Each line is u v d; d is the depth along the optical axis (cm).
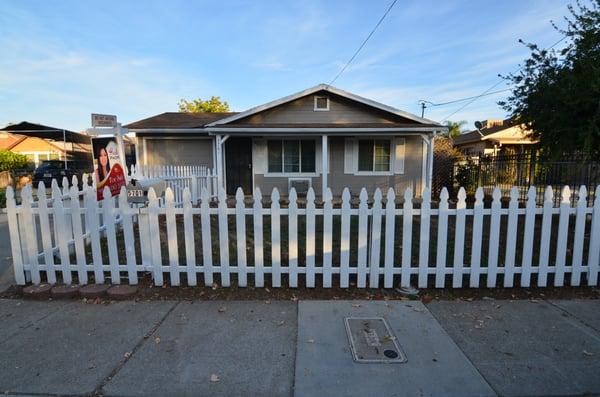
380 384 234
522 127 722
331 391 228
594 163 716
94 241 388
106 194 381
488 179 1316
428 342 282
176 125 1365
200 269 388
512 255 379
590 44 561
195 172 1118
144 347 278
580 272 384
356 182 1298
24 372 249
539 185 983
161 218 810
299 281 403
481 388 230
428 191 370
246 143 1369
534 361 257
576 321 314
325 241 378
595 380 237
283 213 376
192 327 308
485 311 334
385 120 1257
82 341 288
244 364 256
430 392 227
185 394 227
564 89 564
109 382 238
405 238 378
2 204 1161
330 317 323
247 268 385
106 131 450
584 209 377
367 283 395
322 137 1166
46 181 1925
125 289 374
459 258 379
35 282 396
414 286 391
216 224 747
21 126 2217
